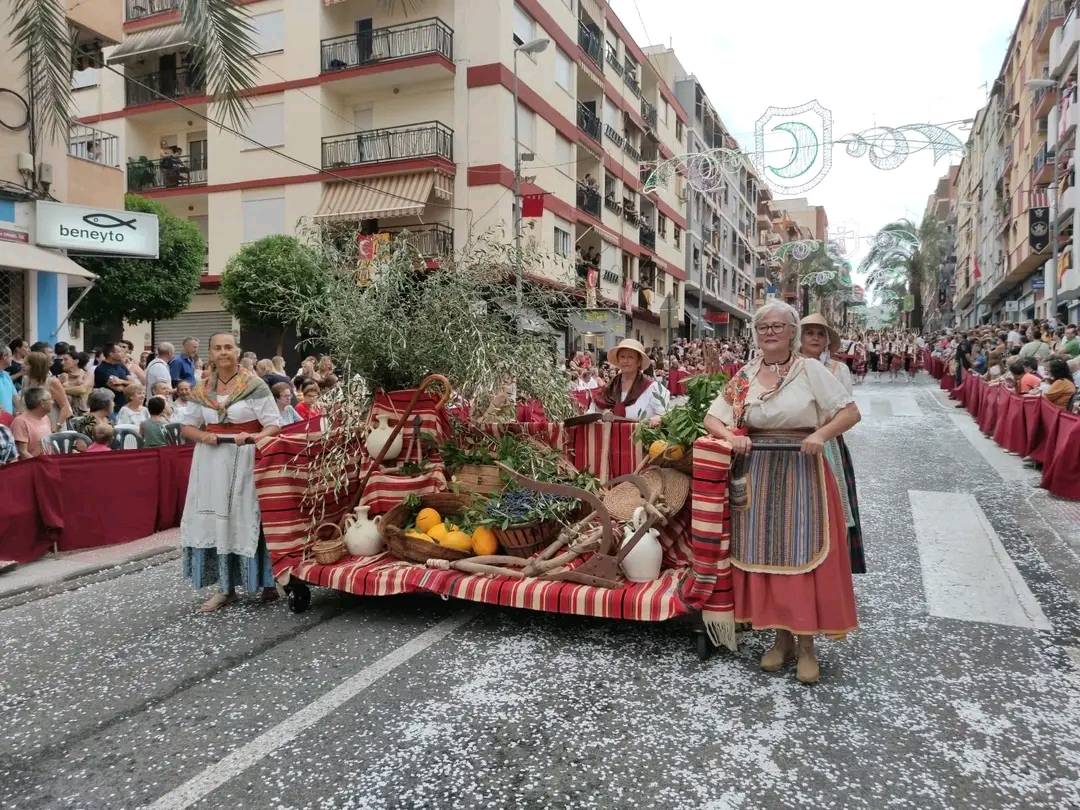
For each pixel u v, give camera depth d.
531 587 4.17
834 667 3.82
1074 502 7.70
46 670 3.95
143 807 2.69
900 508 7.51
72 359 9.48
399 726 3.23
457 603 4.85
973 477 9.12
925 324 101.06
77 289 18.00
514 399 5.54
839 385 3.50
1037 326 19.36
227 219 25.20
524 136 24.33
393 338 5.06
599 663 3.87
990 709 3.34
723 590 3.67
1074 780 2.77
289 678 3.75
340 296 5.14
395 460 5.20
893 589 5.07
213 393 4.77
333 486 4.84
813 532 3.48
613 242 31.73
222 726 3.27
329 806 2.67
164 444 7.97
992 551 5.97
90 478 6.59
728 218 53.88
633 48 34.12
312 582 4.64
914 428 13.81
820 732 3.14
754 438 3.61
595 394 5.92
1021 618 4.52
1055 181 26.36
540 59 25.03
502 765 2.91
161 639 4.35
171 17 25.22
